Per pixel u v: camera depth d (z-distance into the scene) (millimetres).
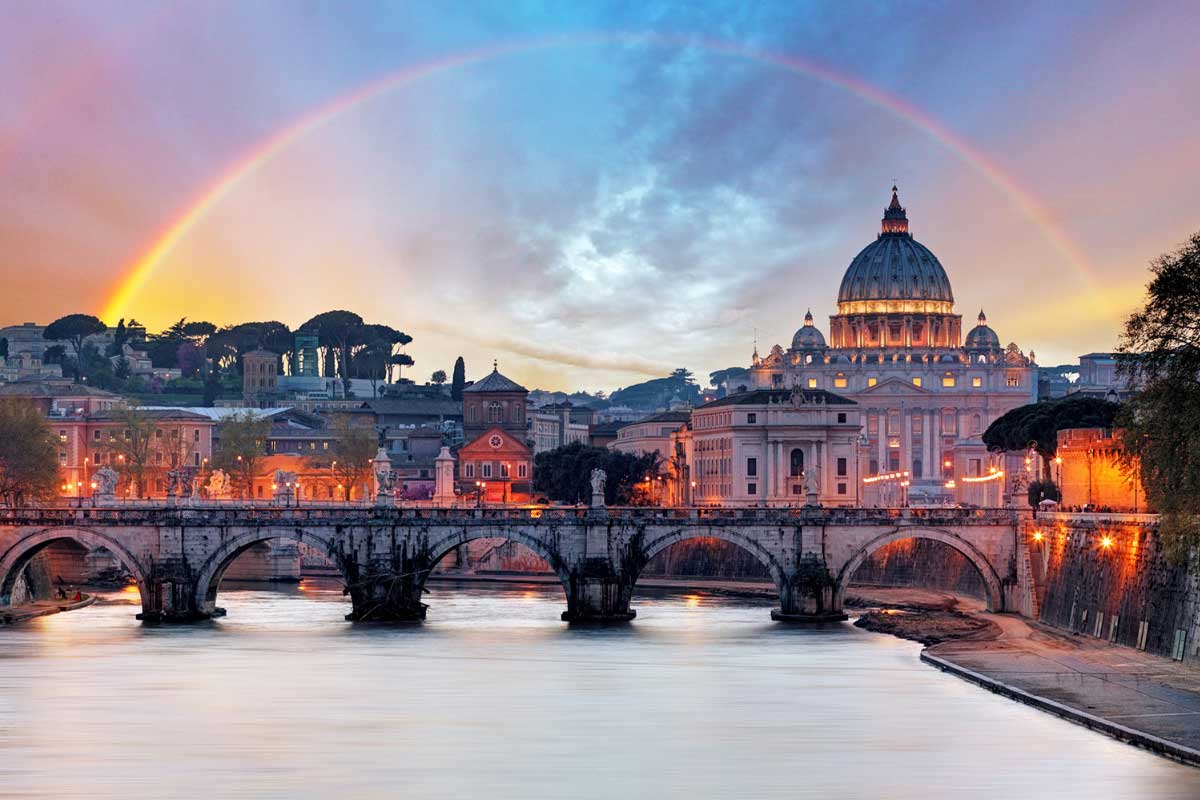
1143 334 151375
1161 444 148625
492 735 142875
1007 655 181250
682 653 191625
